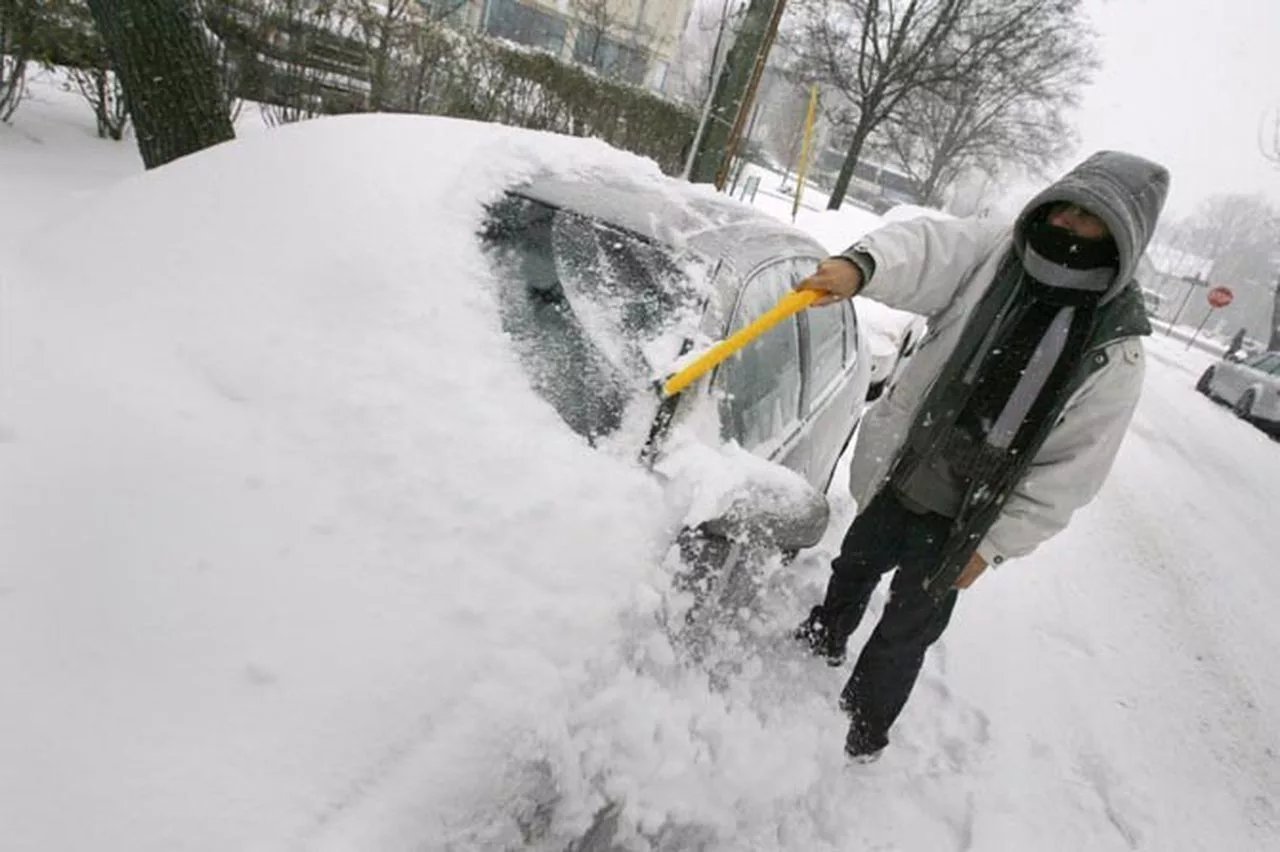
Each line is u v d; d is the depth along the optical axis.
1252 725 3.67
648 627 1.53
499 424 1.57
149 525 1.26
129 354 1.57
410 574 1.33
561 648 1.35
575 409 1.70
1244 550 6.14
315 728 1.12
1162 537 5.95
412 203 1.91
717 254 2.12
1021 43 20.25
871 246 2.00
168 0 3.69
